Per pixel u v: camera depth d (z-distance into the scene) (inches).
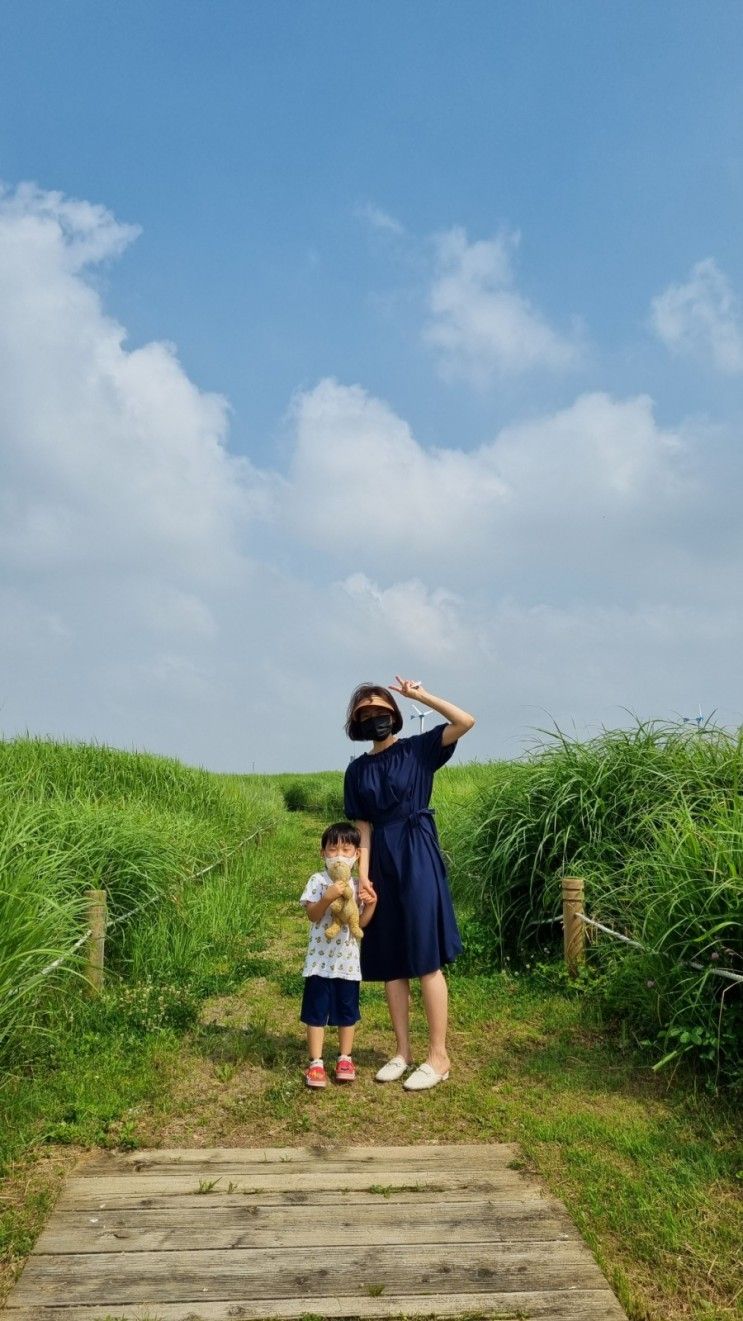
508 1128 173.9
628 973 225.9
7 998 191.8
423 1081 196.5
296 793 1109.7
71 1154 161.6
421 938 201.3
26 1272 122.1
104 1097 184.7
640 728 332.2
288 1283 120.1
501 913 307.7
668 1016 208.4
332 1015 203.6
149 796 536.4
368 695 211.8
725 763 299.4
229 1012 254.5
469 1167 156.3
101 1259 125.3
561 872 293.9
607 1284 120.3
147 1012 233.3
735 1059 190.2
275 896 445.4
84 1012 230.5
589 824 301.6
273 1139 171.9
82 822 316.2
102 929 249.4
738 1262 126.2
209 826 506.0
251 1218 136.7
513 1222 135.9
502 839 315.9
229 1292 118.2
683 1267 125.6
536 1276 122.1
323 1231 133.0
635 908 257.1
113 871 302.2
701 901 205.2
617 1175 150.8
